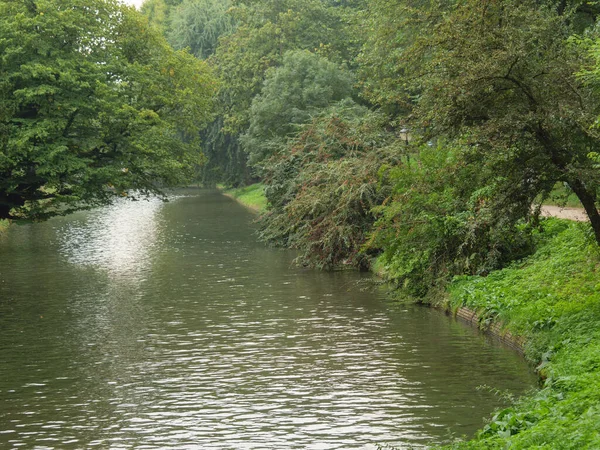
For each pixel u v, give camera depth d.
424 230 22.80
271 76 62.72
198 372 16.80
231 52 77.94
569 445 8.94
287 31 72.88
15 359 18.22
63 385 16.06
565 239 22.73
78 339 20.12
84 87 37.56
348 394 14.94
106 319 22.53
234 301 24.91
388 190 30.30
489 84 15.81
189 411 14.20
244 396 15.02
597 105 15.72
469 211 21.56
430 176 23.47
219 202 75.44
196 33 92.19
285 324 21.34
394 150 30.45
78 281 29.72
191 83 44.94
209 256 36.28
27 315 23.31
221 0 95.00
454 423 13.12
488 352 17.61
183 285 28.27
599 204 17.39
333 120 36.09
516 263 23.02
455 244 22.69
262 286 27.70
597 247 18.84
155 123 41.81
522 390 14.69
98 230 51.66
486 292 20.97
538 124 15.62
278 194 38.44
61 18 37.66
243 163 83.56
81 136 39.09
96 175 38.06
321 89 57.88
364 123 34.41
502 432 11.07
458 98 15.84
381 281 26.17
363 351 18.16
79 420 13.86
